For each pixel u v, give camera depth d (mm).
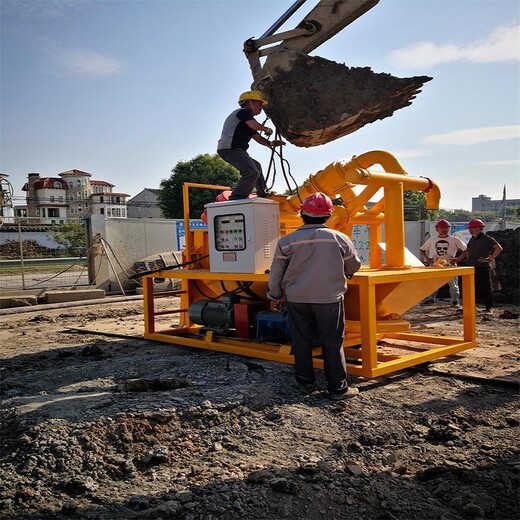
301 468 3312
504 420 4133
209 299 7047
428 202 6320
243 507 2928
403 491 3107
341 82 5668
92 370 5766
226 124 6273
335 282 4672
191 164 42094
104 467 3414
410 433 3918
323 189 6215
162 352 6754
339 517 2859
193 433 3947
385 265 5930
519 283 11523
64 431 3787
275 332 6160
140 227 15688
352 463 3418
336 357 4660
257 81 6105
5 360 6594
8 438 3826
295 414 4273
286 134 6203
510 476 3227
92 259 14844
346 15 5688
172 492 3082
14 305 12453
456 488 3113
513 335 7605
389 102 5590
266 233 5875
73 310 11812
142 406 4250
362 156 6090
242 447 3713
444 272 5766
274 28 6164
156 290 14742
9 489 3166
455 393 4793
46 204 75562
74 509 2926
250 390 4785
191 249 7590
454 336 7523
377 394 4793
